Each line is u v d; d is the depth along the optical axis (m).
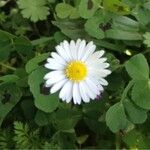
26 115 0.13
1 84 0.12
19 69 0.12
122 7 0.12
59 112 0.12
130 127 0.13
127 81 0.13
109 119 0.12
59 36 0.13
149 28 0.13
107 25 0.13
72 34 0.13
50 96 0.11
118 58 0.14
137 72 0.12
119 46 0.13
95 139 0.14
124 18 0.13
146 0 0.13
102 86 0.12
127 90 0.12
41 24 0.15
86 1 0.12
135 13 0.13
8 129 0.13
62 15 0.13
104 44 0.13
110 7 0.13
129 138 0.13
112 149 0.13
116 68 0.12
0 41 0.12
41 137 0.13
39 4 0.13
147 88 0.12
